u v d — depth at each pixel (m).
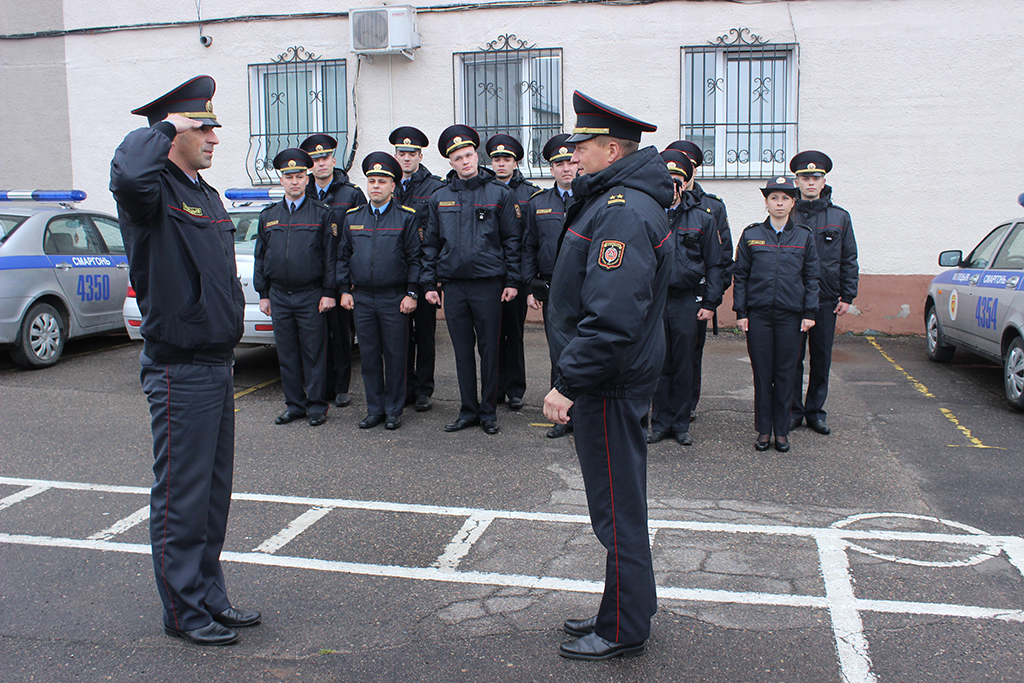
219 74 10.06
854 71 8.85
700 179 9.25
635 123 2.74
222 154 10.20
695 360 6.01
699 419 6.09
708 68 9.15
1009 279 6.48
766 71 9.11
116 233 8.74
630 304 2.56
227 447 3.07
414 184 6.30
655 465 5.00
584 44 9.28
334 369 6.48
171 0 10.05
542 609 3.21
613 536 2.81
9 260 7.20
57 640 2.96
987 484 4.61
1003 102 8.64
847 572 3.50
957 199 8.84
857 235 9.09
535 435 5.63
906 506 4.29
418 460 5.06
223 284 2.92
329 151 6.32
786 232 5.17
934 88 8.73
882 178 8.95
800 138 9.03
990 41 8.59
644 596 2.82
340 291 5.78
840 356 8.29
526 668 2.79
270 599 3.29
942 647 2.91
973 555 3.67
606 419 2.76
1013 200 8.73
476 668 2.79
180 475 2.88
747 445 5.43
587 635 2.91
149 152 2.59
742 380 7.29
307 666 2.80
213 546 3.08
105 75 10.37
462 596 3.31
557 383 2.67
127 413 6.05
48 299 7.64
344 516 4.14
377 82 9.72
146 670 2.77
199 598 2.95
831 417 6.10
